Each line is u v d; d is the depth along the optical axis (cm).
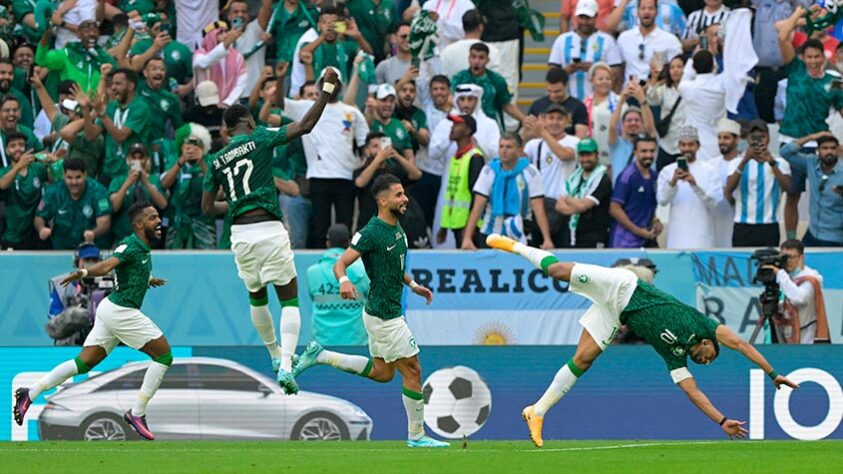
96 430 4000
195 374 4022
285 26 5409
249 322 4672
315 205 4884
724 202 4809
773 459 2797
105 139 4903
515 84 5488
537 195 4716
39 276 4619
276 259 3155
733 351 4031
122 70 4922
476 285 4688
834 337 4509
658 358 4044
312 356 3198
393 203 3075
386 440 3997
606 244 4781
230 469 2578
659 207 5181
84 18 5484
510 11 5472
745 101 5203
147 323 3506
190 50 5497
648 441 3759
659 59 5169
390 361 3167
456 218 4809
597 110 5016
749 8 5219
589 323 3050
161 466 2659
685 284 4612
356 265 4291
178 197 4797
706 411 3009
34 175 4784
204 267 4678
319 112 3112
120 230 4775
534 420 3105
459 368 4066
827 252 4525
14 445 3434
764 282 4341
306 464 2672
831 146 4672
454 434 4047
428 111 5150
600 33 5272
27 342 4612
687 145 4762
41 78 5175
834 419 3997
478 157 4781
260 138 3156
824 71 4953
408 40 5291
